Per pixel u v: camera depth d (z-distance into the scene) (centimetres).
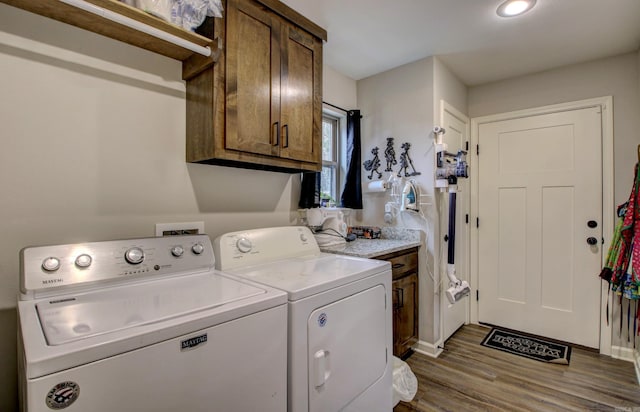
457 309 283
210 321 85
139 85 142
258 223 196
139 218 143
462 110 292
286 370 106
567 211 257
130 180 140
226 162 161
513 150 282
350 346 131
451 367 221
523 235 277
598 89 245
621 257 208
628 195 233
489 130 294
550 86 265
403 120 258
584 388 194
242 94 149
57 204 121
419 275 248
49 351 63
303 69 180
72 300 96
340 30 206
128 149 140
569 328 256
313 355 114
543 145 268
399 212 259
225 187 178
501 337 269
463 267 293
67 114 124
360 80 287
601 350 241
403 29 205
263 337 98
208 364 85
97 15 112
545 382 201
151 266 120
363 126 285
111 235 135
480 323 297
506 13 187
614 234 220
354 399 133
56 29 121
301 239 185
